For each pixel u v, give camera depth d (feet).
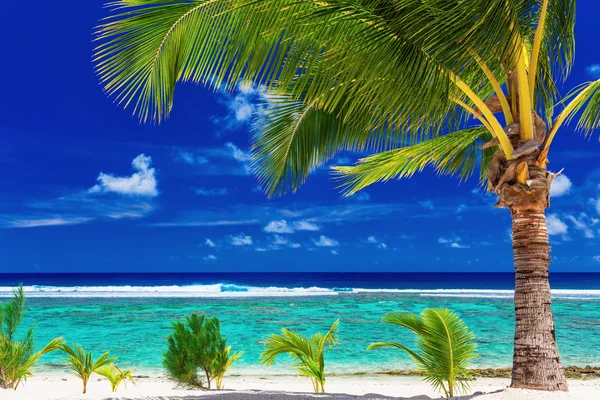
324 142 25.35
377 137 24.25
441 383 20.79
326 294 165.89
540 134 18.90
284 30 16.08
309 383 32.99
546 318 18.31
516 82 19.38
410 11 15.24
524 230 18.76
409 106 16.10
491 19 14.75
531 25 21.17
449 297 147.33
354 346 51.75
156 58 17.44
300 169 26.11
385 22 15.58
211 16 16.61
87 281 384.68
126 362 42.22
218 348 25.55
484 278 469.57
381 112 16.79
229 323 73.05
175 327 25.23
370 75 15.35
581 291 194.08
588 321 77.61
